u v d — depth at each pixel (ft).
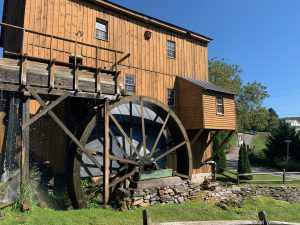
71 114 37.45
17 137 26.58
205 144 55.93
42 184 34.30
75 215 26.96
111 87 34.50
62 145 37.35
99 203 34.35
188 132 53.06
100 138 39.47
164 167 48.37
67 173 34.37
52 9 39.32
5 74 26.76
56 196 34.30
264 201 46.60
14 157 26.07
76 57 31.83
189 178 44.68
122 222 26.76
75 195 32.40
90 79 32.60
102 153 35.06
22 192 25.22
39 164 35.12
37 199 31.89
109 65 44.16
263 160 105.29
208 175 55.36
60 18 39.91
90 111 36.37
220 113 52.21
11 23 46.26
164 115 44.34
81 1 42.45
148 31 49.73
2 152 26.22
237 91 124.77
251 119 133.28
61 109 37.76
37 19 37.78
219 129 51.80
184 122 51.72
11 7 47.06
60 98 29.84
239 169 61.82
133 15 47.70
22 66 27.53
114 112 41.52
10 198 24.93
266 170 91.56
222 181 57.82
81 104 37.19
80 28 41.83
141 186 36.35
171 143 48.01
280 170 91.15
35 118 27.73
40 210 26.27
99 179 37.78
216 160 69.77
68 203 34.01
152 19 50.06
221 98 53.47
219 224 22.33
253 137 171.12
